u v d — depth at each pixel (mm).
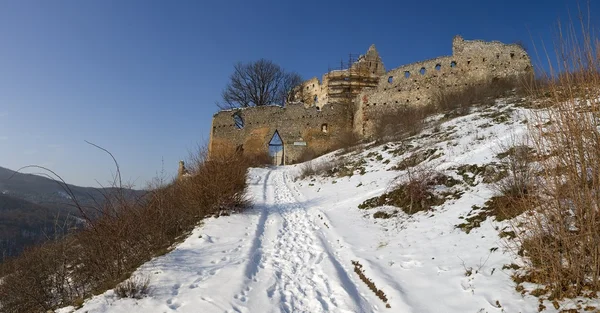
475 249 6789
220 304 5500
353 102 35406
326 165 21594
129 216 7992
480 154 12820
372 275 6676
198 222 11141
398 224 9664
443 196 10344
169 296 5789
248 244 8711
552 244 5148
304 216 12445
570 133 4879
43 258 8078
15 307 7773
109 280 6980
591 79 4938
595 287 4492
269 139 35688
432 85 31312
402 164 15844
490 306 4953
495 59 30500
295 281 6777
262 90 48656
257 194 17125
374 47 40969
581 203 4684
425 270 6566
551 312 4391
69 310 5699
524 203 5668
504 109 20328
